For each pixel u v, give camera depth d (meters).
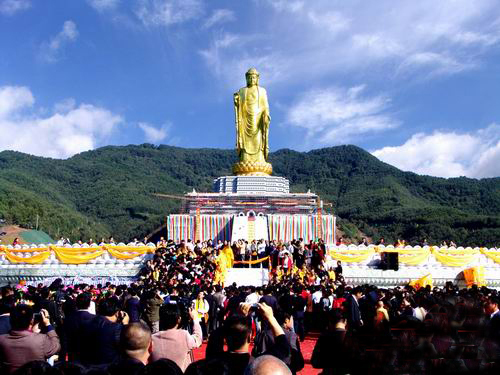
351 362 7.50
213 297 21.11
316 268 34.38
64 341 10.17
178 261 31.50
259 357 4.86
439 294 16.92
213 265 32.69
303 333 19.88
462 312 7.53
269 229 47.06
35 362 5.59
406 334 7.25
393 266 38.31
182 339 9.23
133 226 119.31
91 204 132.25
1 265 38.38
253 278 34.69
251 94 56.25
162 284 21.64
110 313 10.62
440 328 7.18
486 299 13.27
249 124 55.94
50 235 91.94
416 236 98.06
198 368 5.70
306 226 47.41
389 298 19.14
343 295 20.62
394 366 7.06
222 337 8.18
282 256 34.91
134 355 7.12
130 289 18.00
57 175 148.50
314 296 23.92
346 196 142.62
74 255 38.41
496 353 7.05
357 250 39.53
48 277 38.00
